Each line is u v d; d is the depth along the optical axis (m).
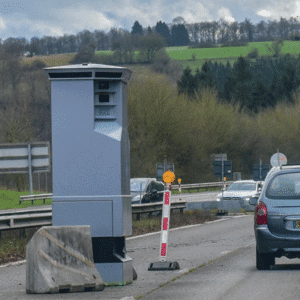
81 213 28.41
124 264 28.83
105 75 28.42
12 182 188.00
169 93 190.50
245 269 35.12
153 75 194.62
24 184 186.00
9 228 51.75
